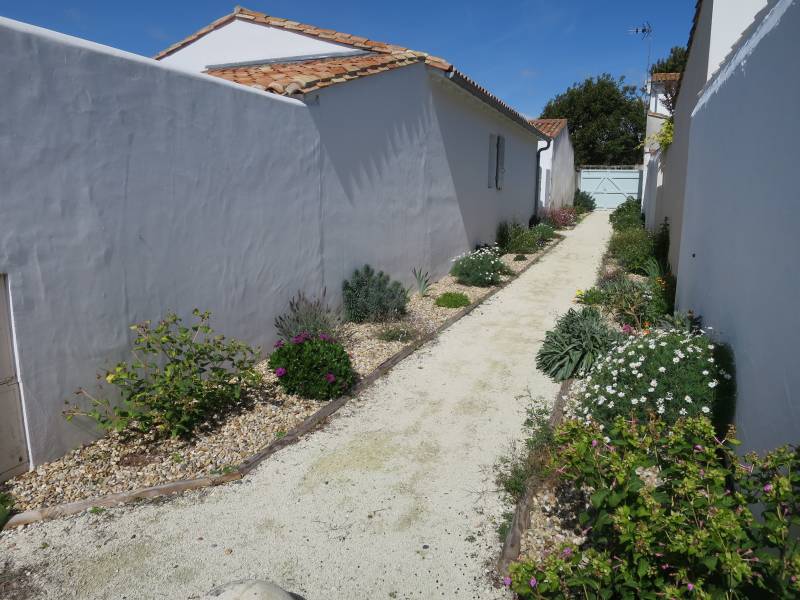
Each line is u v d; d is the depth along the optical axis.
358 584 2.82
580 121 33.09
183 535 3.17
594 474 2.57
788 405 2.56
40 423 3.60
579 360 5.48
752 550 2.05
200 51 9.84
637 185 27.59
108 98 3.88
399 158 8.23
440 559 2.99
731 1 5.81
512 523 3.21
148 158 4.22
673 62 29.88
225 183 5.02
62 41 3.54
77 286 3.75
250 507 3.44
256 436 4.28
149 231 4.27
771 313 2.88
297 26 9.05
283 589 2.55
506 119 12.85
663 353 3.97
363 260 7.51
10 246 3.33
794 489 2.18
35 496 3.40
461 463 3.95
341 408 4.88
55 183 3.56
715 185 4.57
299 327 5.84
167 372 4.05
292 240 6.02
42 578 2.82
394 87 7.87
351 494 3.58
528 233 13.87
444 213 10.13
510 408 4.85
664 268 9.61
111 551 3.02
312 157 6.23
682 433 2.62
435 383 5.43
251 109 5.27
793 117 2.64
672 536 2.12
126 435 4.12
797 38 2.61
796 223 2.54
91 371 3.90
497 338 6.87
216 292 5.01
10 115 3.27
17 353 3.43
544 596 2.26
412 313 7.78
